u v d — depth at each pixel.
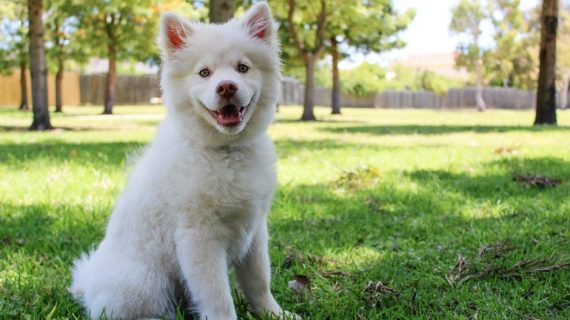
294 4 8.73
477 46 16.56
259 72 1.26
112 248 1.24
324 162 3.21
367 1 9.50
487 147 4.05
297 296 1.38
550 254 1.54
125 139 4.98
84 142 4.58
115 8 8.56
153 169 1.21
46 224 1.89
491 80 20.81
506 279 1.42
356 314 1.25
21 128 6.58
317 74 18.84
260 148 1.25
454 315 1.23
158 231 1.21
